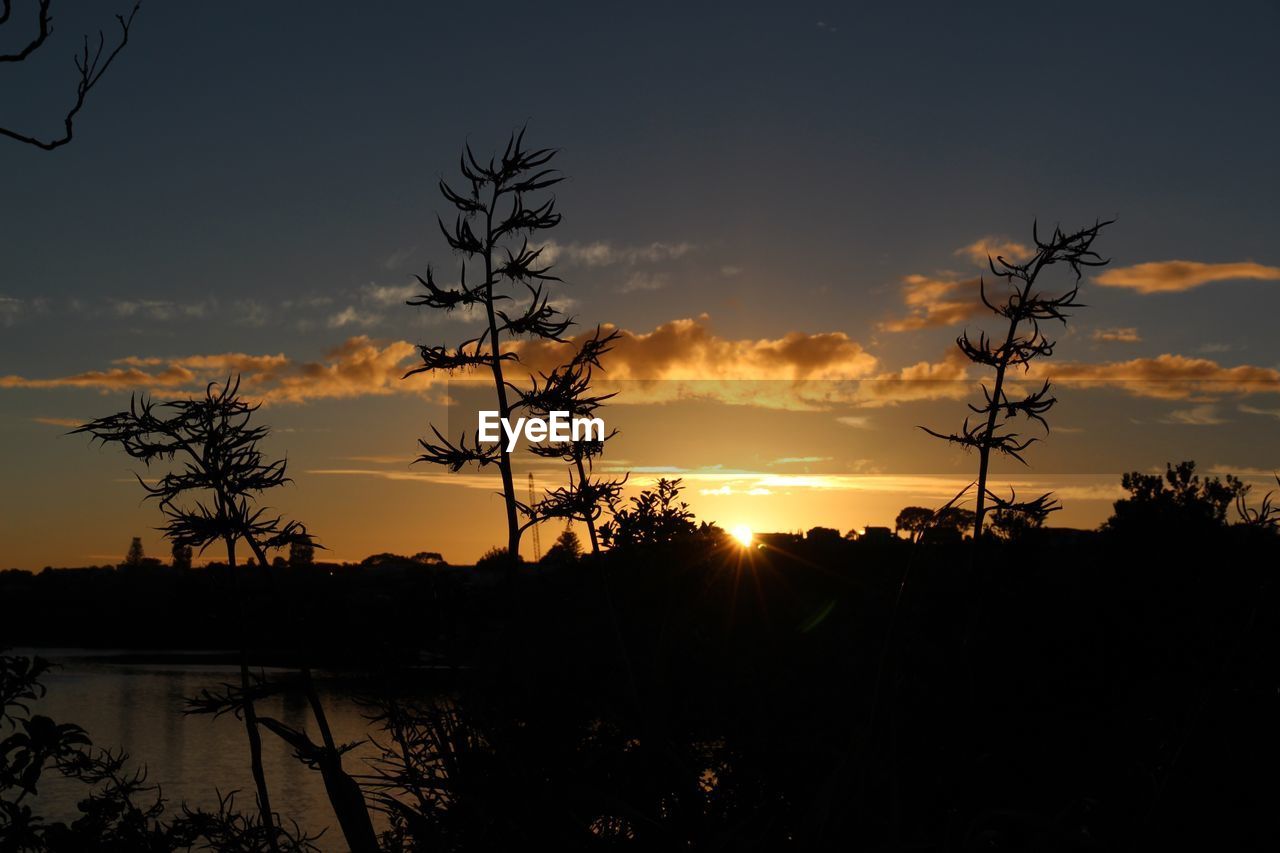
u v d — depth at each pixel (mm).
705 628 4652
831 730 3615
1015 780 3727
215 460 4703
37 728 5172
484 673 3645
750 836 3014
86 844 4883
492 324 5000
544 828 3021
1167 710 3930
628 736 3432
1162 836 3127
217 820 4668
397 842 3291
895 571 5027
